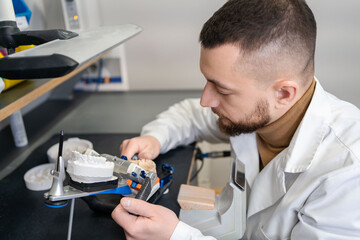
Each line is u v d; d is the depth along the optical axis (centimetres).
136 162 86
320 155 81
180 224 76
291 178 88
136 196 74
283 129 88
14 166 114
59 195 65
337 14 159
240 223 86
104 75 174
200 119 121
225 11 74
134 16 170
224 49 72
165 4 165
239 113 81
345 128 83
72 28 147
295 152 83
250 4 72
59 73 51
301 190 81
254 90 76
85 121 146
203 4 163
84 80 174
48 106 162
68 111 157
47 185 96
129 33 83
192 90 182
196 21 167
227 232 86
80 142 117
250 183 99
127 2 167
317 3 158
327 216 72
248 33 70
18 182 100
